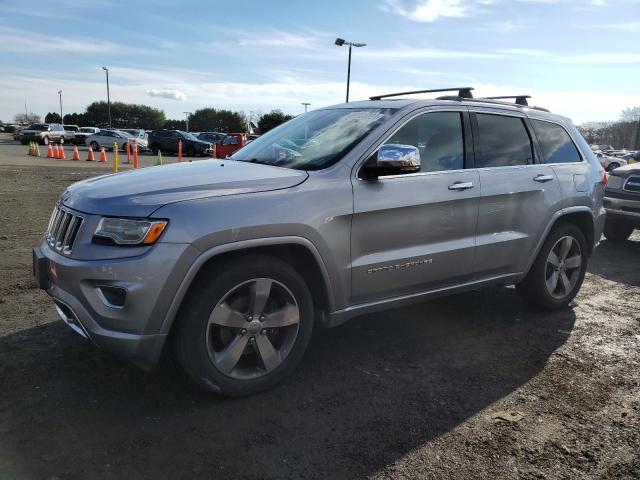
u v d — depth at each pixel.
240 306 3.17
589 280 6.29
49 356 3.66
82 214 3.02
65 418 2.94
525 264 4.58
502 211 4.29
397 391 3.40
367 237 3.53
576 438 2.92
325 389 3.40
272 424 2.97
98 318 2.87
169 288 2.84
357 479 2.53
